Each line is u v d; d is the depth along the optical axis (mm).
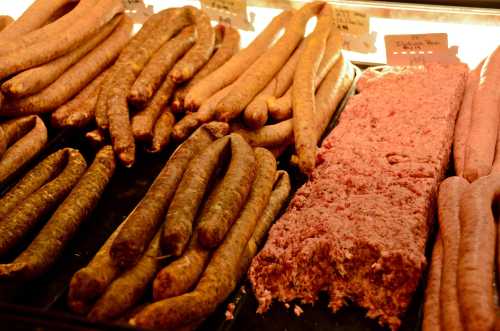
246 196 719
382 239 676
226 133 843
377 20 1082
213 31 1058
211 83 944
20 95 904
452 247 644
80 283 597
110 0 1074
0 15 1174
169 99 976
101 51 1040
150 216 663
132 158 853
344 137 913
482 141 853
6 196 783
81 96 989
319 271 695
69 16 1045
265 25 1173
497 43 1048
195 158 749
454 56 1033
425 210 734
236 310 663
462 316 560
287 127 899
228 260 652
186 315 590
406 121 921
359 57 1167
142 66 978
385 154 853
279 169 896
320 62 985
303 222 728
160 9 1208
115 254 625
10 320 547
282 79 964
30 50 946
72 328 534
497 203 703
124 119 881
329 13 1044
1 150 851
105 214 826
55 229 718
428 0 982
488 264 595
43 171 827
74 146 943
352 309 681
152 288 633
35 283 714
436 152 835
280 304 686
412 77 1029
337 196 768
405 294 657
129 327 528
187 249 650
